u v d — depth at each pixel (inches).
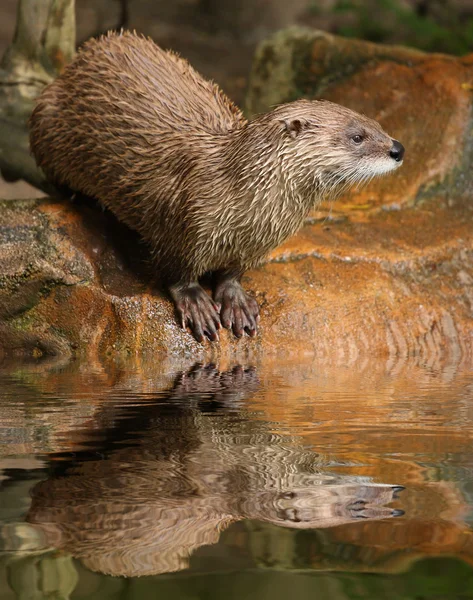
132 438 431.8
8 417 476.7
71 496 343.9
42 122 779.4
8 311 724.0
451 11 1787.6
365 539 302.0
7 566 281.6
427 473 374.0
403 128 1000.2
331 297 751.7
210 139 695.7
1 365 669.3
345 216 870.4
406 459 395.2
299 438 434.0
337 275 772.6
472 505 334.3
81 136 751.1
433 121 995.9
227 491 350.3
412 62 1073.5
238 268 722.8
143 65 747.4
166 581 269.0
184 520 317.4
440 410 501.4
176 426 457.1
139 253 769.6
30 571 277.6
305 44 1129.4
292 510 327.6
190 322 717.9
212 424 462.6
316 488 354.0
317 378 611.5
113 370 644.7
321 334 730.2
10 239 735.7
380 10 1755.7
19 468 380.2
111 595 262.4
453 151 963.3
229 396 540.1
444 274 802.8
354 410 499.8
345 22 1902.1
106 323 720.3
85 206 802.2
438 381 601.9
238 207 671.1
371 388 572.1
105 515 323.6
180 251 704.4
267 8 1882.4
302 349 722.2
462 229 864.9
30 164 961.5
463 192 936.3
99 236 764.0
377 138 662.5
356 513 325.7
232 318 723.4
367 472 375.6
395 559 286.4
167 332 715.4
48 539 302.0
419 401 528.1
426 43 1637.6
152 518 318.7
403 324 748.0
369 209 889.5
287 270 770.2
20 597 262.1
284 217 677.3
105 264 746.8
